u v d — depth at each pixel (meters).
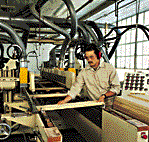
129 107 1.17
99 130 1.19
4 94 2.47
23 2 4.40
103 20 8.49
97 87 1.67
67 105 1.30
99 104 1.39
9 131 1.58
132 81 1.49
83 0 5.10
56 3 5.00
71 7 2.88
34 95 1.94
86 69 1.69
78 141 1.47
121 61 9.45
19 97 2.43
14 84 2.36
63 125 1.88
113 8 6.50
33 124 1.29
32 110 1.32
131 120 0.85
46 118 1.04
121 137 0.87
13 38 3.30
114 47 4.21
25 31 4.04
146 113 1.00
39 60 11.73
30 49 11.53
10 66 2.57
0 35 4.36
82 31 4.00
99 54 1.57
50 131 0.83
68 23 4.07
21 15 3.97
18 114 1.53
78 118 1.55
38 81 3.95
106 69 1.61
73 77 2.42
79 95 2.13
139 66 8.16
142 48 7.94
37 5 3.18
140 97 1.25
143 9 7.16
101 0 5.24
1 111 2.38
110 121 0.97
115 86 1.56
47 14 6.29
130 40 8.70
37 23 4.02
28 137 1.77
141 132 0.77
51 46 11.88
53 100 2.26
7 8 4.46
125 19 8.59
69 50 3.48
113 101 1.37
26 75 2.60
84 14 6.71
